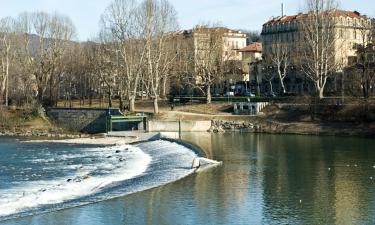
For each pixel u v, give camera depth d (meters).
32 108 162.00
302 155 96.31
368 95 141.00
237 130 145.25
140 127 147.88
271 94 184.75
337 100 141.12
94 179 78.81
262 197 63.47
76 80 195.00
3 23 187.25
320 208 58.53
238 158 93.62
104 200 63.41
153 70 167.25
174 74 184.38
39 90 174.12
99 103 187.75
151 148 115.12
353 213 56.44
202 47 174.62
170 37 183.88
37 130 153.25
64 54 192.88
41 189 71.62
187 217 55.59
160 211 58.03
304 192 65.88
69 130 156.00
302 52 164.62
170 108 169.88
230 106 160.62
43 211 59.03
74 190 70.38
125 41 157.50
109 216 56.50
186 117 151.12
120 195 65.88
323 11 149.88
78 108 159.38
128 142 130.12
